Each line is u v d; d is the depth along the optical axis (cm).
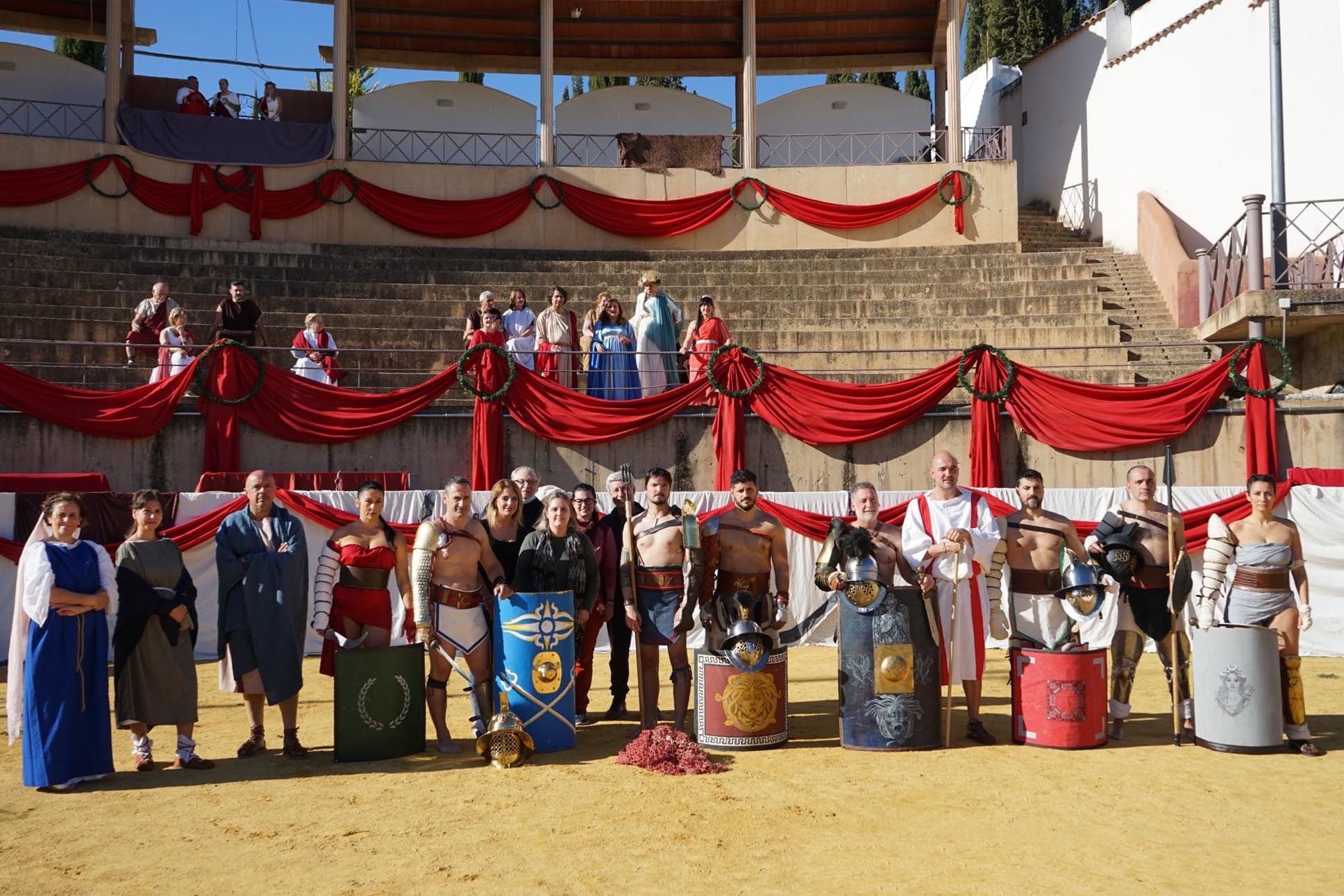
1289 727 770
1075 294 2028
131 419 1389
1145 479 845
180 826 612
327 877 523
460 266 2189
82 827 612
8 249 1975
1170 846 557
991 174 2423
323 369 1564
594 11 2698
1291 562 798
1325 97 1836
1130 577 825
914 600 784
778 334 1877
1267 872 518
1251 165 2014
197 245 2200
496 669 798
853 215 2406
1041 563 855
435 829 599
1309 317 1471
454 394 1619
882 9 2714
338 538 805
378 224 2341
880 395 1476
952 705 975
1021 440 1480
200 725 916
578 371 1599
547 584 818
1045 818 607
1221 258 1731
